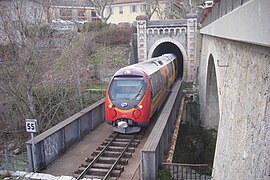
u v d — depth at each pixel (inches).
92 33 1181.1
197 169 544.7
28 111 716.0
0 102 743.1
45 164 379.2
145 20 1105.4
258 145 225.3
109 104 505.4
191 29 1089.4
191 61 1109.7
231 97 344.2
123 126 491.5
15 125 751.1
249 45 267.9
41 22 764.0
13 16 759.1
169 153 424.2
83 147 454.9
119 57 1157.1
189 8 1493.6
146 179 328.8
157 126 420.5
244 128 272.1
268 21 179.0
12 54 695.7
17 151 688.4
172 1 1721.2
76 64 869.2
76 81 852.6
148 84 518.6
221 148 375.9
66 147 436.5
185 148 802.8
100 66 1080.2
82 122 496.1
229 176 306.7
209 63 690.8
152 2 1708.9
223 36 359.6
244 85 284.7
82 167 376.5
